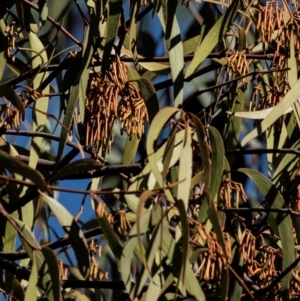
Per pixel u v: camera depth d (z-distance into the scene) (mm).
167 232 2346
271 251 2773
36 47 2986
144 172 2439
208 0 2990
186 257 2176
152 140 2264
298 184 2895
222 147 2449
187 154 2379
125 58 2908
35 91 2693
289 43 2793
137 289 2266
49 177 2439
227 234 2408
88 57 2590
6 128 2607
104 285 2488
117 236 2363
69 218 2391
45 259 2328
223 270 2305
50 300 2309
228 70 2877
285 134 3037
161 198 2299
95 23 2650
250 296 2395
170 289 2508
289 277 2658
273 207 2688
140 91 2586
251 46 3088
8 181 2447
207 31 2938
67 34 2930
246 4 2900
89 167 2377
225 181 2670
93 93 2564
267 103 2957
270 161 3084
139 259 2373
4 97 2617
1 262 2545
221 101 3152
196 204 2648
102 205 2340
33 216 2848
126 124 2564
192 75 2975
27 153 3080
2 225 2816
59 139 2674
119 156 3963
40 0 2959
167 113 2283
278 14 2766
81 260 2385
